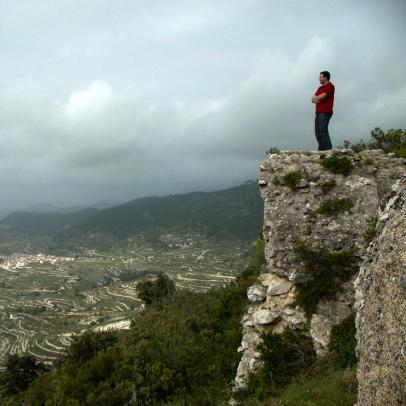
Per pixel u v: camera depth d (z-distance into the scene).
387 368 4.75
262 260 13.73
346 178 11.21
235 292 21.14
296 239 11.05
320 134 12.34
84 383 18.28
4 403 24.06
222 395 13.59
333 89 12.17
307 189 11.35
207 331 19.80
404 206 5.35
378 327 5.12
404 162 11.43
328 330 10.13
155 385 16.47
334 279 10.47
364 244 10.46
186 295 37.78
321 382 8.84
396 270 4.73
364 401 5.43
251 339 11.50
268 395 9.99
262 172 12.05
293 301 10.92
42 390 21.95
